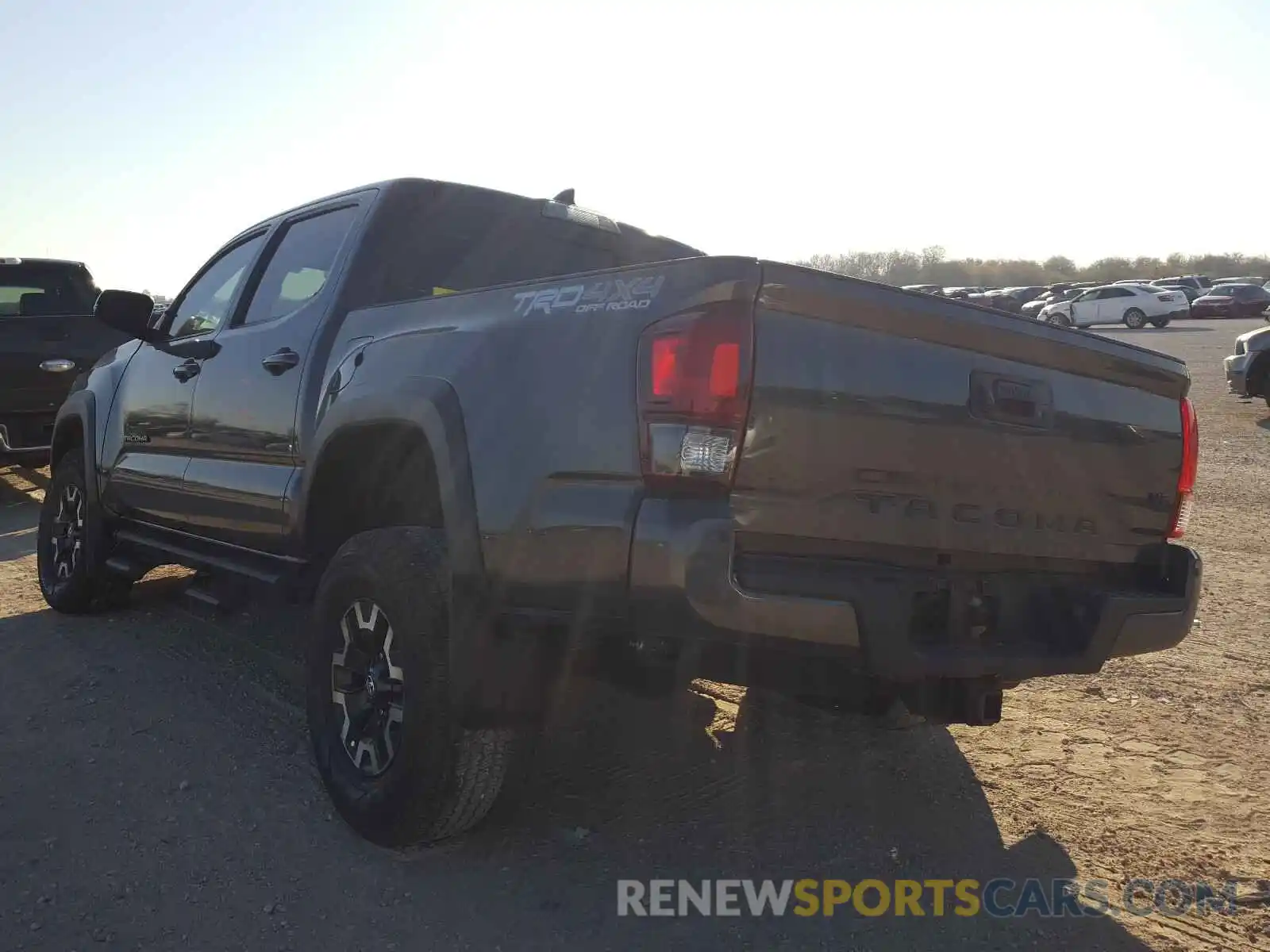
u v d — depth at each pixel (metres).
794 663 2.84
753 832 3.41
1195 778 3.85
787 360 2.60
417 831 3.11
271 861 3.20
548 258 4.73
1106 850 3.33
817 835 3.40
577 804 3.59
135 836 3.35
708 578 2.45
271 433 4.03
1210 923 2.92
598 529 2.61
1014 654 2.99
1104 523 3.34
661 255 5.30
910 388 2.85
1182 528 3.56
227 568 4.41
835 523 2.72
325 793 3.67
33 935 2.80
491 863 3.20
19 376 9.56
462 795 3.04
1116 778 3.85
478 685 2.87
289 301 4.36
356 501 3.80
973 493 2.99
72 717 4.34
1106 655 3.14
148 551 5.19
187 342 4.87
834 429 2.70
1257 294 43.25
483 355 3.02
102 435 5.44
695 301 2.55
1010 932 2.87
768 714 4.48
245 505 4.18
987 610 3.03
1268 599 6.30
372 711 3.39
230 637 5.45
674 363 2.54
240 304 4.65
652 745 4.12
